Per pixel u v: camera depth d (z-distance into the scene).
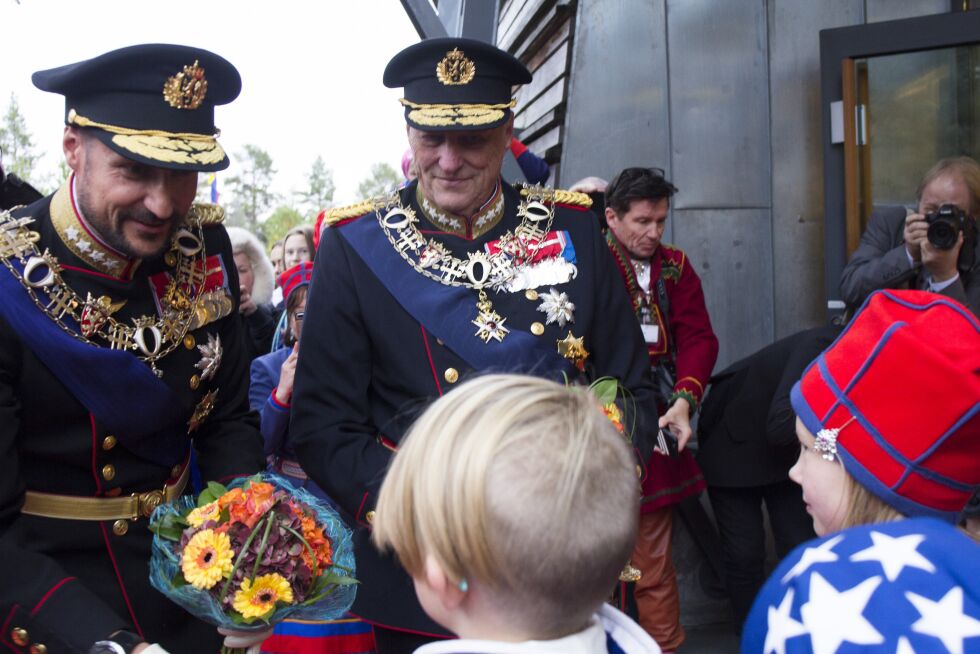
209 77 1.70
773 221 4.39
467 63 2.03
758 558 3.44
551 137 4.52
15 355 1.63
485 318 2.01
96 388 1.68
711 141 4.36
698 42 4.33
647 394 2.16
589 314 2.13
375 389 2.05
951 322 1.30
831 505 1.34
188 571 1.49
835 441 1.32
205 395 1.91
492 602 1.01
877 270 3.28
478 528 0.96
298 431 2.00
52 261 1.67
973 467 1.24
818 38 4.35
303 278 3.53
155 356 1.76
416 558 1.04
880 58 4.12
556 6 4.43
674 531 3.81
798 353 3.10
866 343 1.31
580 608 1.01
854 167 4.09
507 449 0.98
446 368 1.99
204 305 1.87
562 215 2.23
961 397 1.21
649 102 4.32
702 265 4.37
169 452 1.83
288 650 2.55
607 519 0.99
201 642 1.86
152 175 1.62
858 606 0.96
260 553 1.50
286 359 3.03
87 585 1.72
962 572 0.96
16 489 1.59
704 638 3.70
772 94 4.38
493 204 2.14
